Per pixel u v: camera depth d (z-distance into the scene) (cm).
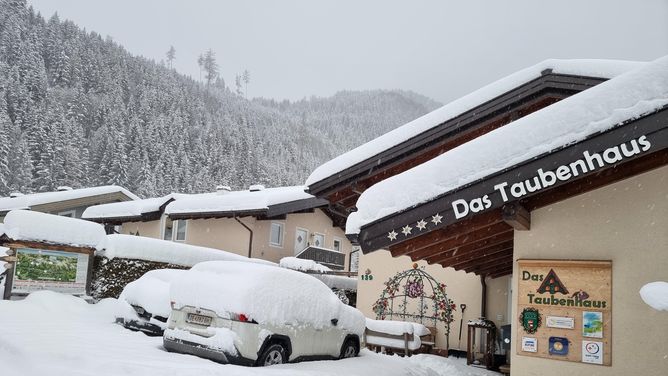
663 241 575
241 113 15250
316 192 1116
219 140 8994
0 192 4684
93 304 1259
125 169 6006
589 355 589
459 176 563
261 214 2081
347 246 2708
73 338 802
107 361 621
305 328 816
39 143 5600
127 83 10500
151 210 2455
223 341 711
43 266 1216
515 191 538
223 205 2158
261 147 10975
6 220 1185
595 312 594
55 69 9369
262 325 739
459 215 559
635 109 496
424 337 1491
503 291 1445
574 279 608
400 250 657
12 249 1169
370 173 1067
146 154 6650
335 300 898
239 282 747
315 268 1867
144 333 1002
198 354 735
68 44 9831
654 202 585
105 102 8506
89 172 6134
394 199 590
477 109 1020
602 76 945
